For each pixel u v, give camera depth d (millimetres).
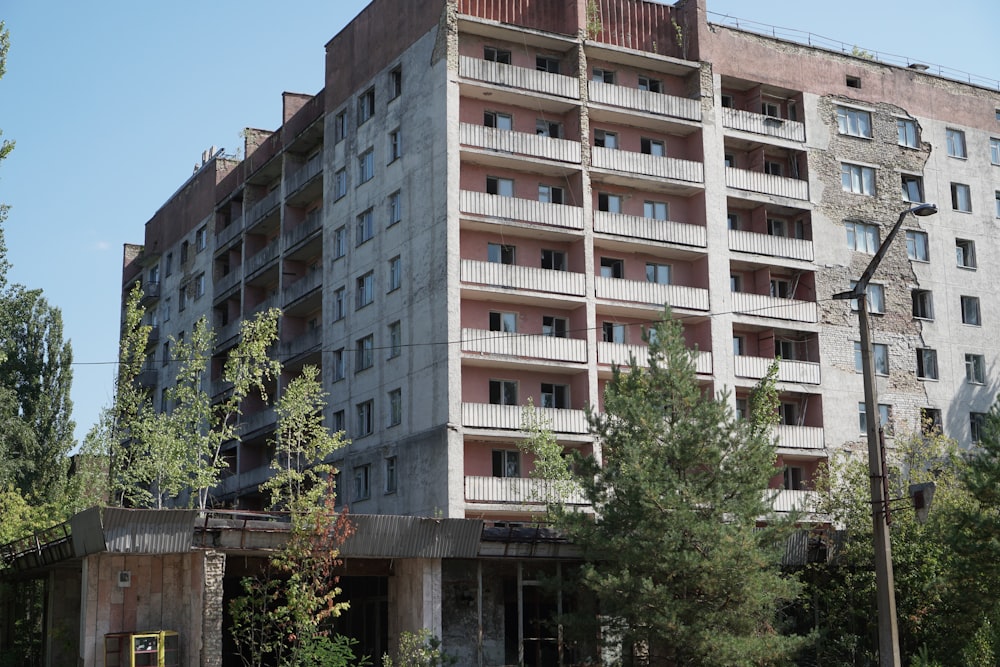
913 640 39625
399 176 55781
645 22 59531
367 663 43594
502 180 54625
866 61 65062
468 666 42531
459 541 38750
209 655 33406
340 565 39531
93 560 34125
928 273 64000
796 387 58062
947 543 36438
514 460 51844
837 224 61781
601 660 36312
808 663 43938
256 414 66625
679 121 58188
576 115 55719
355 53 61406
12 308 69000
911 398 61688
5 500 54031
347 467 56594
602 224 54812
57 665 39906
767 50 62000
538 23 56750
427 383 51312
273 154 70625
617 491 35781
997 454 36406
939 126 66625
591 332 53250
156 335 85125
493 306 53062
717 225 57969
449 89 52812
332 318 60062
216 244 76750
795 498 55188
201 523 34469
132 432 46625
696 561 33094
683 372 36438
